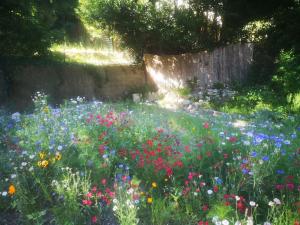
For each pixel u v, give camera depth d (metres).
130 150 4.56
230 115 8.48
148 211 3.32
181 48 13.36
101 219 3.22
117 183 3.60
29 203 3.34
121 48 14.06
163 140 4.96
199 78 13.13
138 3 12.58
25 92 10.64
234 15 12.26
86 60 14.48
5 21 10.09
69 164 4.16
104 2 12.51
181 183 3.79
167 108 10.48
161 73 14.05
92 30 15.62
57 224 3.09
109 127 5.17
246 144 4.39
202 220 3.09
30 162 4.04
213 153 4.44
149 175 3.94
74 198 3.26
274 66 11.70
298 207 3.00
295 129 6.50
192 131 5.86
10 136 5.18
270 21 12.80
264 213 3.23
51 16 12.54
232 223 2.81
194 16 12.49
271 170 3.84
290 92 9.61
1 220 3.21
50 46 11.55
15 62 10.52
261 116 7.95
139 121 6.20
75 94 12.25
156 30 12.67
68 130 5.01
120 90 13.84
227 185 3.53
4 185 3.60
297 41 11.46
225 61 12.77
